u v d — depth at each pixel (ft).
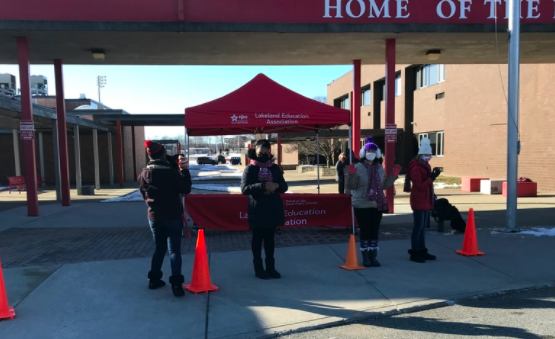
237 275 18.10
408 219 32.01
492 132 60.23
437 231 27.14
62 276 17.76
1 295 13.60
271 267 17.70
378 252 21.94
